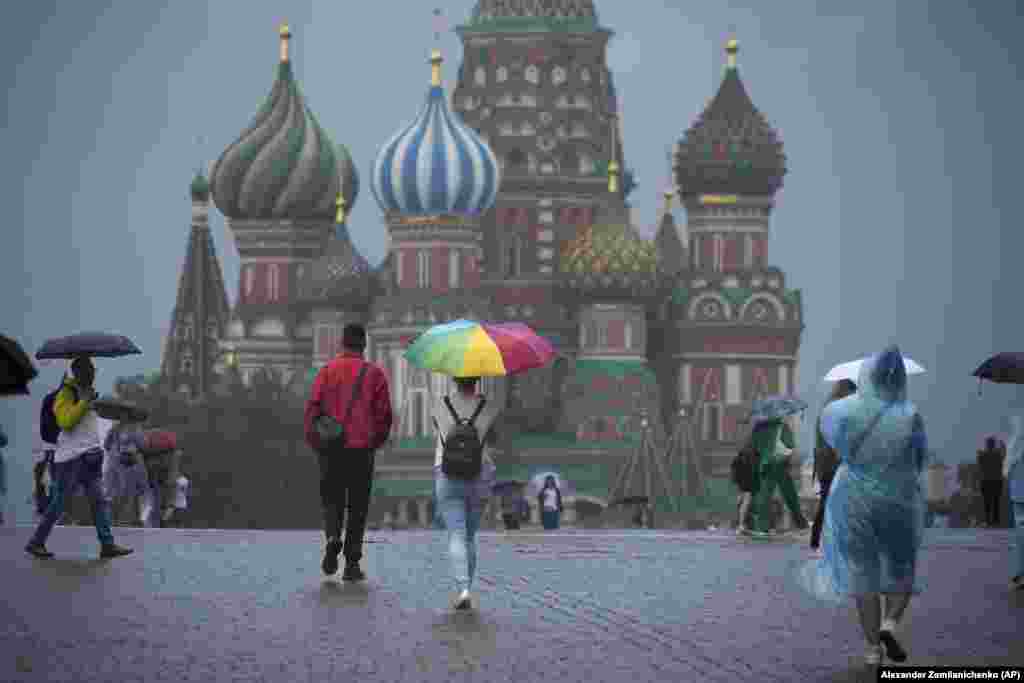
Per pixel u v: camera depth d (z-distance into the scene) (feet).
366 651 151.43
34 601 178.29
